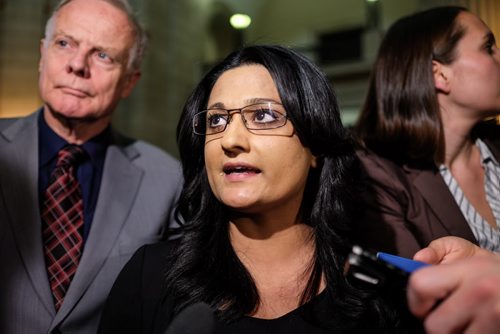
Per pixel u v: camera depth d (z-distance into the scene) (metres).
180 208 1.02
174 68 7.20
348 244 0.91
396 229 1.11
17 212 1.19
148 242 1.33
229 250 0.88
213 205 0.94
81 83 1.29
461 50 1.15
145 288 0.88
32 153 1.29
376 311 0.79
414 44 1.22
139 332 0.86
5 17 4.21
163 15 7.05
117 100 1.44
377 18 10.01
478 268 0.41
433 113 1.17
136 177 1.45
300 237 0.91
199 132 0.90
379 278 0.51
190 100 0.96
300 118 0.81
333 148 0.90
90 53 1.31
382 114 1.26
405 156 1.22
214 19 9.97
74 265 1.21
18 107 4.15
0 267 1.12
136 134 6.21
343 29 10.60
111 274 1.23
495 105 1.15
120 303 0.89
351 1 11.40
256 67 0.85
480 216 1.14
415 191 1.15
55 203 1.27
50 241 1.22
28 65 4.18
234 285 0.82
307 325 0.79
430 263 0.65
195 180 0.99
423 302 0.42
